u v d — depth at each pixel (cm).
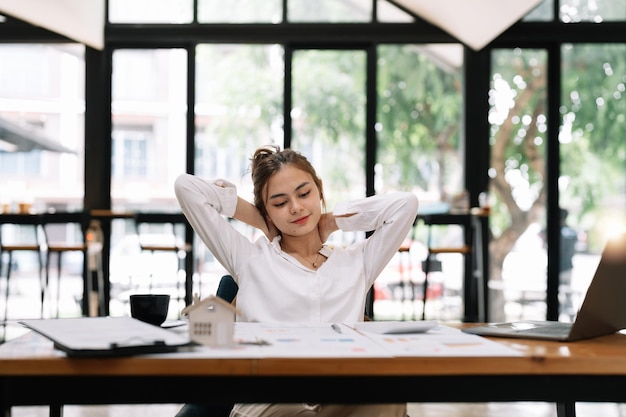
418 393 109
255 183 181
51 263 693
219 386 107
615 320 138
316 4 711
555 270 695
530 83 709
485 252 702
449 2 629
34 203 709
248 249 182
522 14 589
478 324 163
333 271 180
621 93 706
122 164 712
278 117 716
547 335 135
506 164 708
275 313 173
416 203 187
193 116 708
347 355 108
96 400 107
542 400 111
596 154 704
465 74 712
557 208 697
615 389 111
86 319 130
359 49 712
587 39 698
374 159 706
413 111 716
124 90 712
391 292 686
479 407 393
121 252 697
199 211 180
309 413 151
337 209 188
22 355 109
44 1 626
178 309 679
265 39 705
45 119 709
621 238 125
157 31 704
